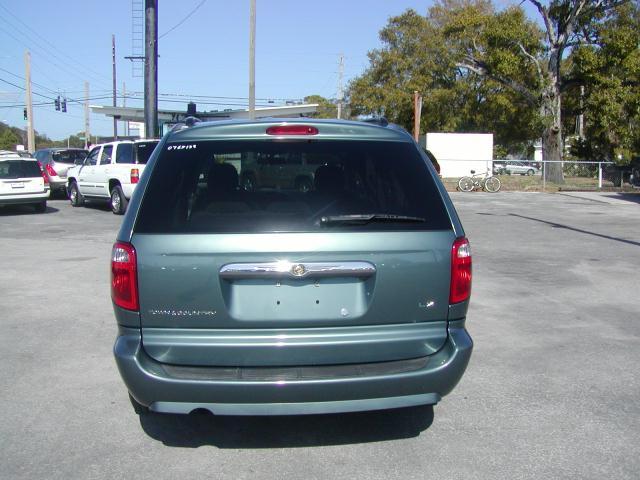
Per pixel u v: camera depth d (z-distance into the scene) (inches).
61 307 294.7
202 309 135.6
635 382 203.2
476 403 185.6
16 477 142.9
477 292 329.4
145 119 930.7
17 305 297.7
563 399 188.9
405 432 166.9
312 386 134.2
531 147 2175.2
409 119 1785.2
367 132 152.4
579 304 305.9
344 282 137.8
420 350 141.9
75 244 479.2
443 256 140.9
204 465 149.3
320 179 148.8
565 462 150.7
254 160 149.2
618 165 1206.9
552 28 1254.3
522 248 476.4
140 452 155.6
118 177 661.9
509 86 1305.4
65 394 191.6
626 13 1186.0
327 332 138.1
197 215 139.3
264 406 135.3
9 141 3122.5
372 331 139.6
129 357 135.5
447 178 1375.5
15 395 190.7
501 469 147.3
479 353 231.0
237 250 134.6
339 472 145.8
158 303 136.0
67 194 872.3
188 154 146.4
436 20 1934.1
